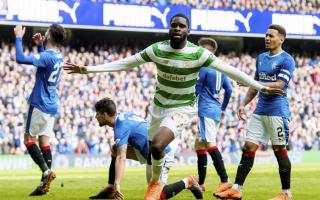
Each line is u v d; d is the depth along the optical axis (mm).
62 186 14711
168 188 11023
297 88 40188
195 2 39219
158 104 10219
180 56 9867
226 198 11734
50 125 13008
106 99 11117
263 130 11859
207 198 12336
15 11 34062
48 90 12883
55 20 35094
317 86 41188
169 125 9836
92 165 30062
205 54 9891
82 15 35812
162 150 9680
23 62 12430
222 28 39219
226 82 14633
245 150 11844
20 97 32375
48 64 12719
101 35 39344
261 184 16109
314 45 44219
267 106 11688
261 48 43312
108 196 12023
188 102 10156
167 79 10023
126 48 40000
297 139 37125
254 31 39875
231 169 25328
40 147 12945
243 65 41656
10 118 30984
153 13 37531
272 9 40625
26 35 36906
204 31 38844
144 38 40625
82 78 34562
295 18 40750
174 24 9750
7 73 33281
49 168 12883
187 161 31828
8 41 36219
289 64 11555
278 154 11859
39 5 34625
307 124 38281
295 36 40844
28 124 12812
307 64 42500
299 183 16656
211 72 13797
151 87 36719
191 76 10008
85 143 31547
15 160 28172
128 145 11555
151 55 9969
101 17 36312
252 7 40188
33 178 18719
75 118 32531
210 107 13734
